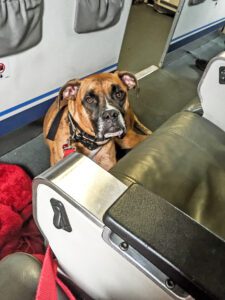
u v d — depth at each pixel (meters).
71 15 1.80
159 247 0.53
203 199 1.08
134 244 0.55
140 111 2.63
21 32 1.52
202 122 1.42
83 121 1.58
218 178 1.18
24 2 1.46
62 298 0.79
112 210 0.58
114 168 1.08
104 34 2.20
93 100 1.54
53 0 1.63
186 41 3.66
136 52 3.59
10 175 1.66
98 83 1.55
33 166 1.96
